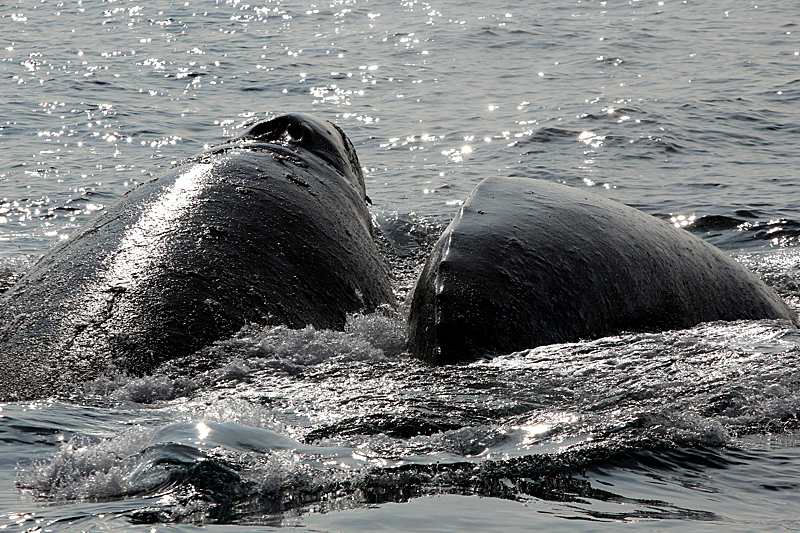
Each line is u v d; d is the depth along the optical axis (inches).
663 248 836.6
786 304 954.7
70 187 1750.7
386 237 1224.2
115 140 2282.2
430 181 1876.2
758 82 3068.4
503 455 471.8
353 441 505.7
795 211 1531.7
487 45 4148.6
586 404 589.9
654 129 2358.5
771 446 515.8
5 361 658.2
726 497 427.5
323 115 2733.8
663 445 500.1
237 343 701.9
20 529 355.3
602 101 2832.2
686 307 816.9
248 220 810.2
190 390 636.7
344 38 4456.2
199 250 762.8
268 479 414.6
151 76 3366.1
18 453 477.4
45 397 614.5
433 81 3326.8
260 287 756.6
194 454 434.3
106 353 660.7
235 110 2802.7
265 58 3848.4
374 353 733.9
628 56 3745.1
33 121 2490.2
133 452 448.8
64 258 776.3
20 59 3659.0
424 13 5285.4
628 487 433.7
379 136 2417.6
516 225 783.1
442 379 653.9
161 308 702.5
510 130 2437.3
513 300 729.0
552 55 3858.3
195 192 838.5
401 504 391.9
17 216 1513.3
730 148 2151.8
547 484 432.5
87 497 397.4
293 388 637.9
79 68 3476.9
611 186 1798.7
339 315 811.4
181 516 369.7
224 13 5300.2
